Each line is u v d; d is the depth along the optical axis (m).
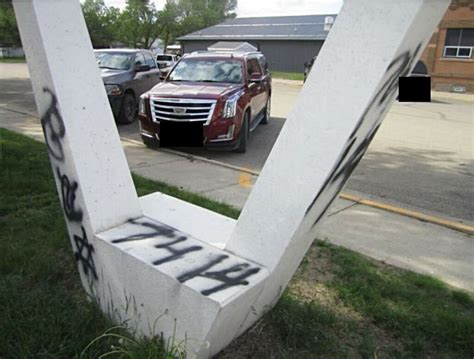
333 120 1.73
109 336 2.18
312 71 1.75
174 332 2.03
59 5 2.11
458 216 4.70
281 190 1.94
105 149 2.36
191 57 8.27
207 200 4.56
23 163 5.36
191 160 6.46
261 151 7.41
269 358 2.21
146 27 44.84
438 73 20.92
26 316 2.29
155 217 2.59
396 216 4.50
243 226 2.12
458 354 2.36
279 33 34.22
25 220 3.67
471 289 3.09
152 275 2.03
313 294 2.85
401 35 1.51
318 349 2.27
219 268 2.04
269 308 2.45
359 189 5.57
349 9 1.61
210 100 6.52
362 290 2.90
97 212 2.32
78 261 2.54
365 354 2.27
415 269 3.36
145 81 10.17
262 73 9.30
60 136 2.21
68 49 2.16
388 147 8.30
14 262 2.96
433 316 2.62
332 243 3.74
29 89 15.45
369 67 1.60
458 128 10.78
